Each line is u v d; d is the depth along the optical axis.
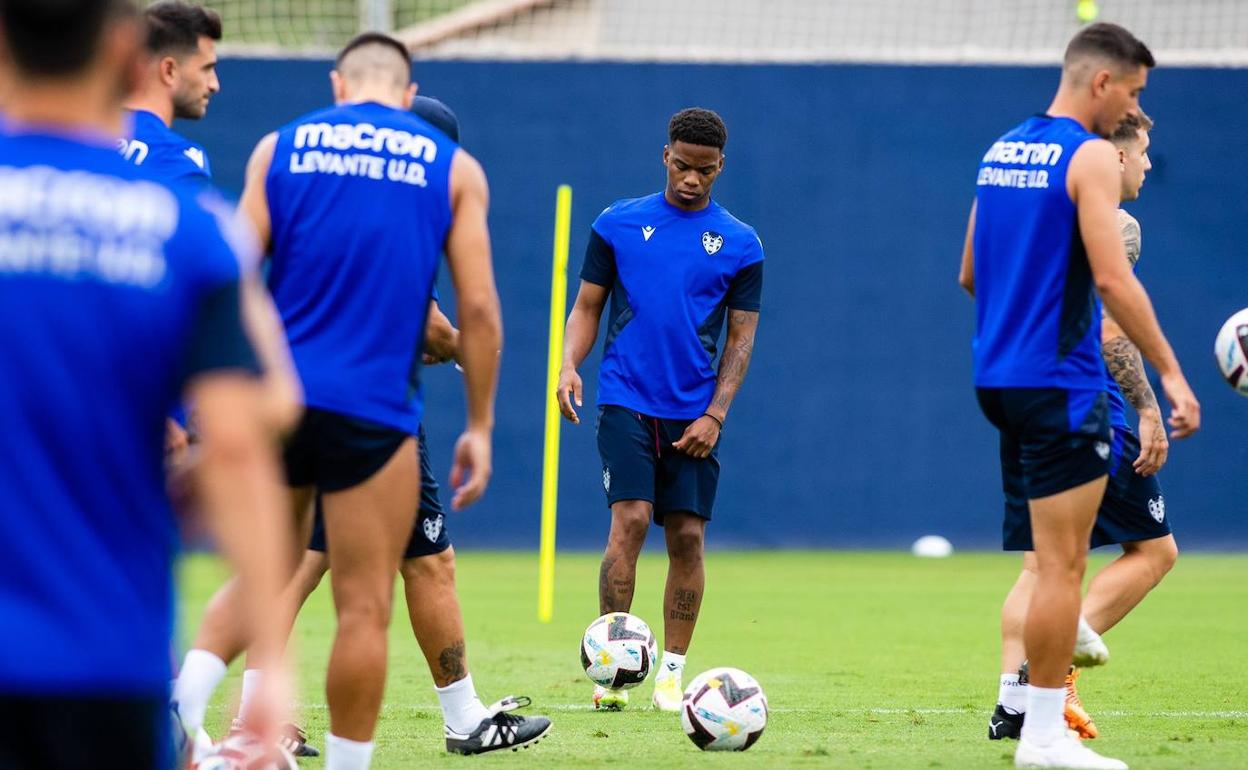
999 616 37.25
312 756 17.91
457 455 13.77
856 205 55.50
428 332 18.19
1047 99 55.62
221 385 7.48
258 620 7.36
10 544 7.20
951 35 62.31
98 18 7.58
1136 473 20.22
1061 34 60.97
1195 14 59.69
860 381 55.28
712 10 63.78
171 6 16.67
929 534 55.22
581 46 63.84
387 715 21.52
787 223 55.38
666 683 22.84
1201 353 55.34
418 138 13.81
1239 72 55.28
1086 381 16.09
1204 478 54.84
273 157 13.87
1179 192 55.53
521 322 55.22
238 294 7.61
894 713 22.11
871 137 55.47
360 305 13.50
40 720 7.21
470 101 55.22
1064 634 16.19
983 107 55.56
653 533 56.59
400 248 13.55
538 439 55.06
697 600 23.19
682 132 23.39
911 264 55.50
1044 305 16.09
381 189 13.59
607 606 23.20
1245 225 55.41
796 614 37.59
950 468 55.19
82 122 7.70
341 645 13.53
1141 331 15.69
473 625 35.16
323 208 13.58
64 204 7.41
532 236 55.28
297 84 55.34
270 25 59.28
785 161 55.50
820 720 21.31
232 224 7.84
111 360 7.34
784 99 55.47
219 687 24.31
